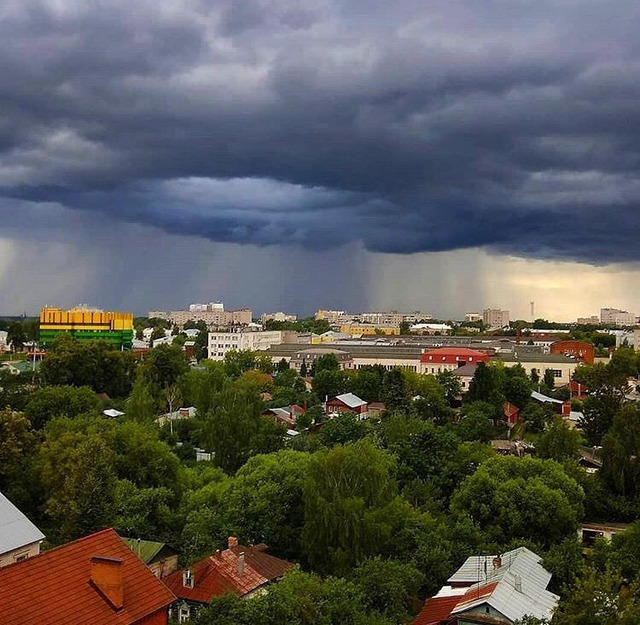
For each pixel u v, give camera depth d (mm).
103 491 82500
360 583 67875
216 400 130500
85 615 43594
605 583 48531
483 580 65938
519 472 92688
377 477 84750
